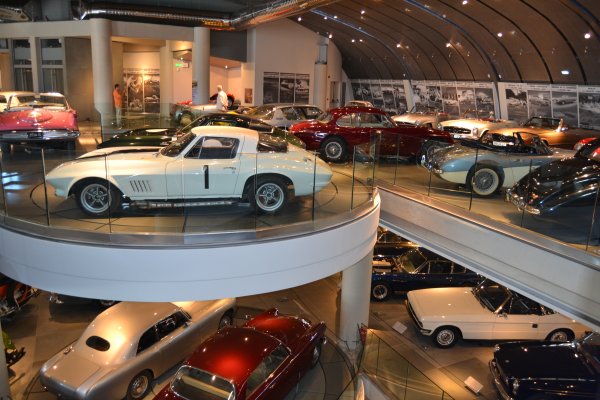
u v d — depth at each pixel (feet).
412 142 31.71
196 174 22.53
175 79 91.04
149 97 94.94
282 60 90.99
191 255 20.57
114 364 25.44
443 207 28.99
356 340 34.71
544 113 71.10
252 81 88.94
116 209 22.50
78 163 22.27
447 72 86.63
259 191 23.50
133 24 75.36
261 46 87.66
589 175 22.49
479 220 26.27
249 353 25.05
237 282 21.58
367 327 35.24
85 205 22.54
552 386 25.43
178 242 20.80
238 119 39.34
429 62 87.97
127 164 22.07
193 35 79.87
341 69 108.99
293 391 28.27
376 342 33.55
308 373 30.25
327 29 91.25
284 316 31.40
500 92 77.71
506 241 24.53
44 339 32.19
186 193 22.75
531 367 26.71
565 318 34.24
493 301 34.96
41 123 40.29
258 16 69.56
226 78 100.58
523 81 73.10
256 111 49.55
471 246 26.76
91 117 63.46
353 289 34.24
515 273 24.23
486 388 30.17
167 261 20.52
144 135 39.27
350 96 117.29
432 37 78.95
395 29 81.30
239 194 23.27
